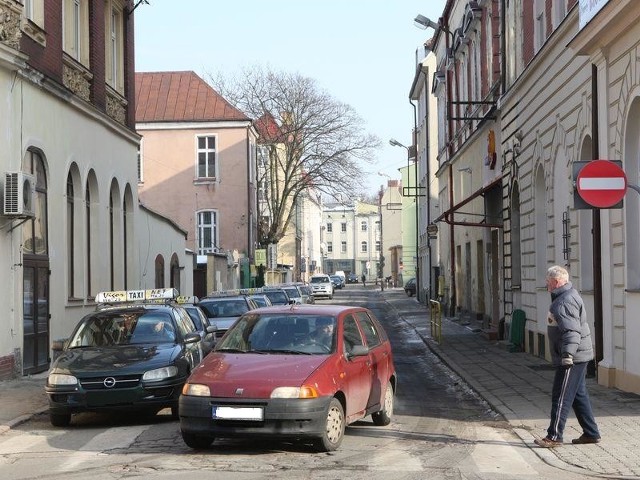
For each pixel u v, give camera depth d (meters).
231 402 9.51
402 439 10.86
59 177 20.64
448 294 41.53
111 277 26.33
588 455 9.62
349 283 138.88
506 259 25.59
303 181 56.75
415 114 62.25
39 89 19.28
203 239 52.88
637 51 13.34
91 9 23.95
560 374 10.13
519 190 23.22
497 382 16.75
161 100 53.88
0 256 16.97
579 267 16.91
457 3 37.28
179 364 12.70
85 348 13.41
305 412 9.46
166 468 9.08
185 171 53.12
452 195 38.91
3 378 16.94
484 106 29.09
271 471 8.85
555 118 18.80
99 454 10.08
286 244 82.12
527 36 22.17
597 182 10.79
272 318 11.14
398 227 123.94
